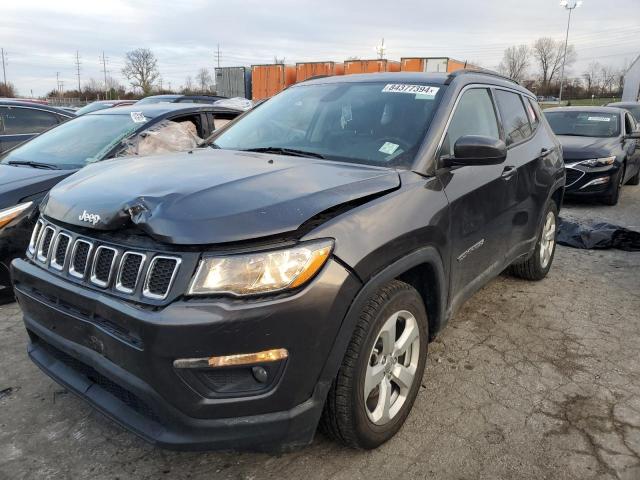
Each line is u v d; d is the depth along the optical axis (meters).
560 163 4.77
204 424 1.98
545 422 2.78
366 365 2.29
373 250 2.20
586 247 6.12
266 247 1.97
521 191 3.82
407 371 2.62
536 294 4.60
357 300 2.15
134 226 2.10
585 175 8.34
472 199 3.02
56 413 2.83
